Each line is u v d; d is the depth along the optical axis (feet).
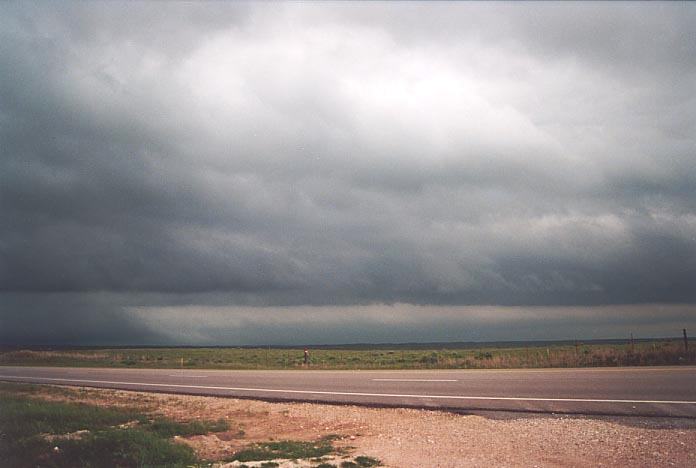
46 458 37.04
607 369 70.03
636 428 37.70
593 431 37.50
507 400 50.03
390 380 68.64
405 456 34.30
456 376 69.36
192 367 127.75
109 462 35.50
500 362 93.30
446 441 37.70
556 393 51.52
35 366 147.43
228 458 35.76
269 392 64.69
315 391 63.10
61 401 61.57
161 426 45.14
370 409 51.31
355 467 31.76
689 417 39.83
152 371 109.19
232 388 70.44
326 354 237.25
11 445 40.01
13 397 63.16
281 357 205.57
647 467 29.37
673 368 68.49
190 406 57.77
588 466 30.22
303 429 45.09
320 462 33.12
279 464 32.76
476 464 31.58
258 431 45.01
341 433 42.73
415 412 48.52
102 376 98.27
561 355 96.68
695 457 30.50
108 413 50.70
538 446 34.83
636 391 49.90
